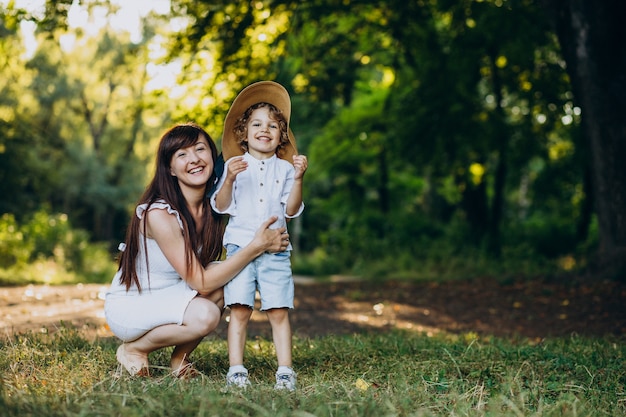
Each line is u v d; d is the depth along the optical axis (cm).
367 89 2281
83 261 2070
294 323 887
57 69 3219
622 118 1177
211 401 316
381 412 327
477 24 1600
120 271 430
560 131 2139
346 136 2275
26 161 2916
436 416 334
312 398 351
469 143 1900
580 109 1215
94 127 3991
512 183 2564
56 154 3588
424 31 1628
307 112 2306
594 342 636
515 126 1977
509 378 399
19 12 1212
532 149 1998
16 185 2792
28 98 3294
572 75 1205
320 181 3123
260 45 1420
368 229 2427
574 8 1169
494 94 1973
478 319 995
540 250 2242
